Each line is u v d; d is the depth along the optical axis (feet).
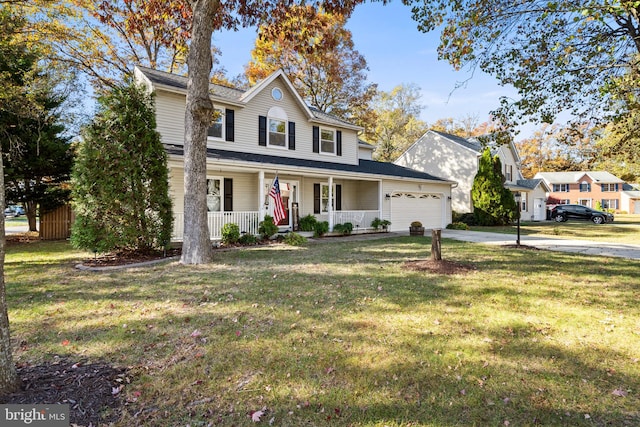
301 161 50.62
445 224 66.90
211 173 42.98
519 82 24.64
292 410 7.91
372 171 56.70
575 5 18.81
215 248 34.71
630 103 22.86
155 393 8.57
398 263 25.31
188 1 27.66
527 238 44.91
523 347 11.05
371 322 13.19
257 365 9.91
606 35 22.09
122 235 27.86
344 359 10.23
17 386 8.48
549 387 8.79
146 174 28.78
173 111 41.22
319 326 12.78
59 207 49.01
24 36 42.50
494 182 70.59
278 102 50.49
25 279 20.77
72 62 52.85
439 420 7.57
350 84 89.66
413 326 12.80
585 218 84.94
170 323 13.20
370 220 54.13
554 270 22.66
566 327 12.73
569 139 29.99
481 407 8.01
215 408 8.00
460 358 10.30
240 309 14.70
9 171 41.22
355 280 19.85
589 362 10.09
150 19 34.96
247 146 46.78
